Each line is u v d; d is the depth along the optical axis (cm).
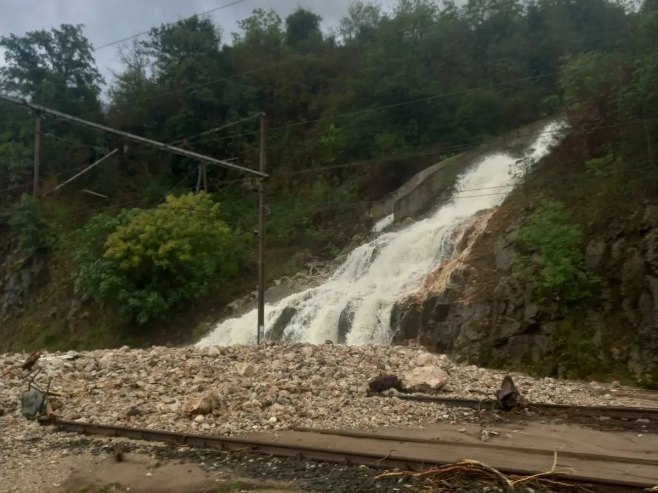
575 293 2014
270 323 2989
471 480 793
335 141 4616
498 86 4381
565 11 4688
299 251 3891
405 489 767
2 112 5194
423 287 2561
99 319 3831
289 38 6106
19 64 5266
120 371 1530
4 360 1736
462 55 4600
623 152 2359
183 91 5266
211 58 5328
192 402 1184
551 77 4347
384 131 4472
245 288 3697
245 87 5319
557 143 2839
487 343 2097
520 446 977
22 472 924
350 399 1274
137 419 1182
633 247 2012
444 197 3400
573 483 758
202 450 980
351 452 888
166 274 3572
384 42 4712
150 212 3700
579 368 1880
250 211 4534
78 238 4212
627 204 2125
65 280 4191
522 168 2895
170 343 3472
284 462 902
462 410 1236
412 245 3019
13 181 5075
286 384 1344
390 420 1151
